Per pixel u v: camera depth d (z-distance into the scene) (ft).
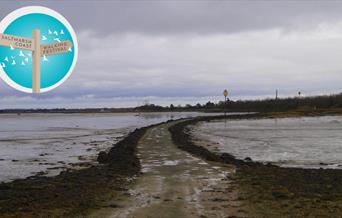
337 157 97.09
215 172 64.13
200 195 45.85
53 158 100.22
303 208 39.34
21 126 309.01
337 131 190.60
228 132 187.11
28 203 41.04
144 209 39.14
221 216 36.50
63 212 37.55
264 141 140.26
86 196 44.68
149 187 50.96
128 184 53.26
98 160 90.84
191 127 227.40
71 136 182.91
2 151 118.01
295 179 56.95
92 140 157.69
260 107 536.42
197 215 36.83
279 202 41.93
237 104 597.93
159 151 95.50
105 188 49.90
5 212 37.58
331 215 36.70
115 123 343.87
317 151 109.60
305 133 178.19
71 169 78.43
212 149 114.42
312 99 499.92
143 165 72.23
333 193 46.52
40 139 164.96
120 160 81.15
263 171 65.36
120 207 39.91
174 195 45.88
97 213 37.40
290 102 508.94
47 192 46.85
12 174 74.90
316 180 56.18
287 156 99.25
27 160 96.53
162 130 176.76
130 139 129.90
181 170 66.18
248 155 101.30
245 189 49.32
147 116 545.03
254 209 39.09
